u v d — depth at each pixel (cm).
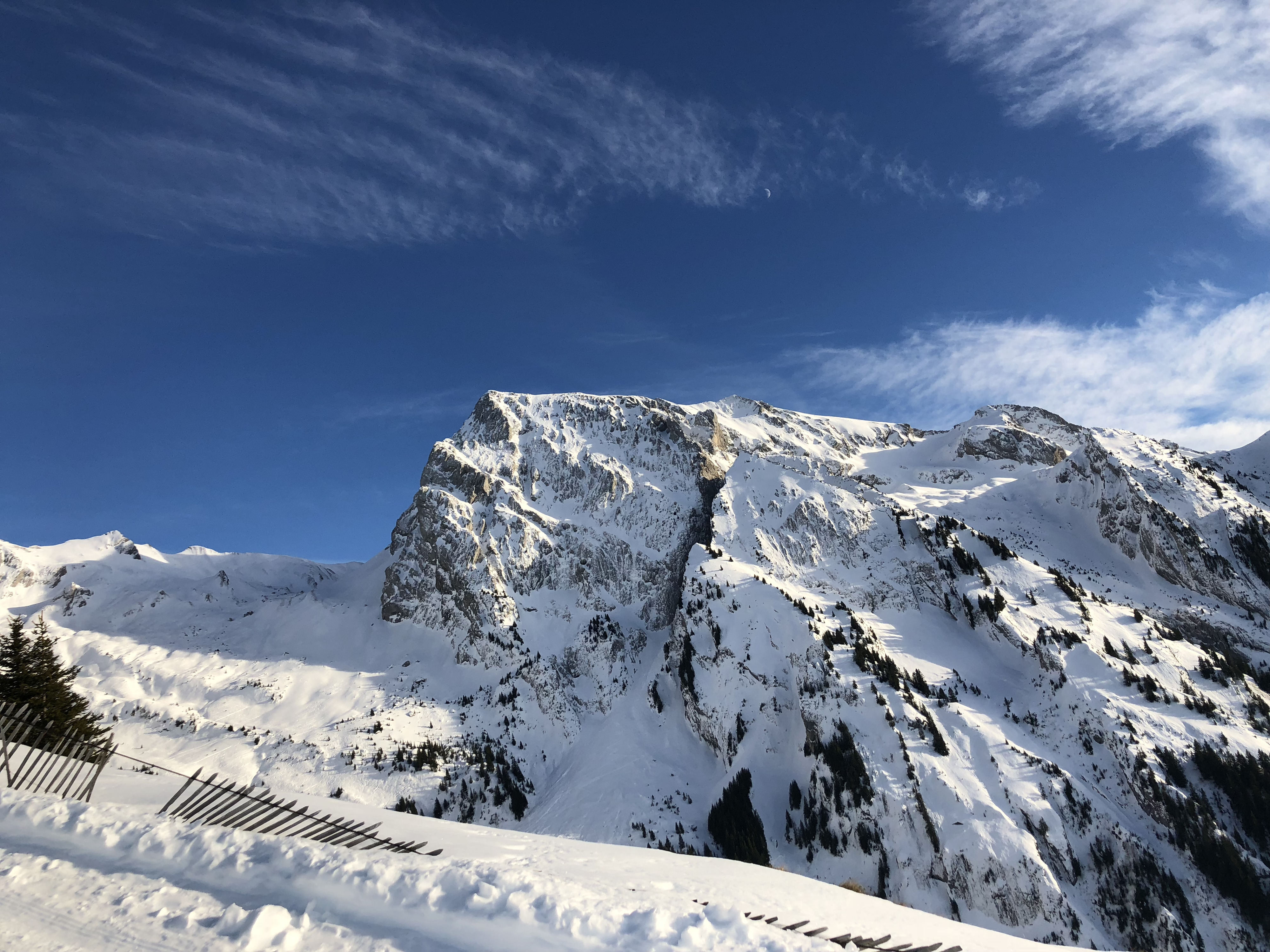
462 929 1678
